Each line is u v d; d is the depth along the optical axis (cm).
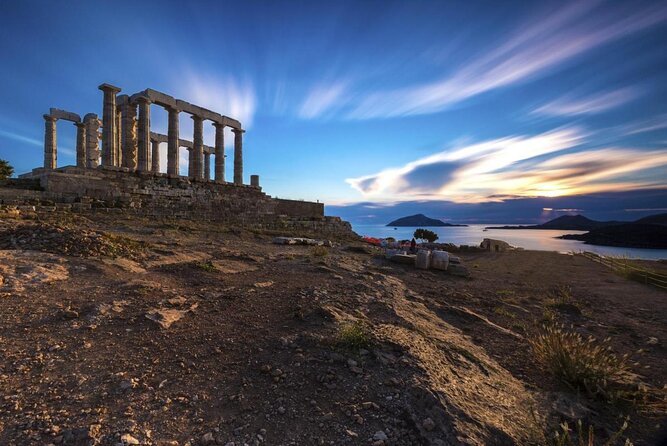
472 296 1194
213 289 914
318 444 359
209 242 1727
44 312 639
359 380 479
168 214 2719
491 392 492
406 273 1536
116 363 487
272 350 557
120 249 1182
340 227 4191
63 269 908
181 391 432
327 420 397
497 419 419
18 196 1897
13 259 912
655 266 2011
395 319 764
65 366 468
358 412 412
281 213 3775
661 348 754
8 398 387
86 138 3344
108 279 890
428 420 395
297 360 522
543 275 1780
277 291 937
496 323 898
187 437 353
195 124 3366
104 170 2462
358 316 756
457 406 420
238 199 3322
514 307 1071
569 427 430
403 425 395
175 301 768
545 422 434
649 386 554
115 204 2345
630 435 430
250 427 377
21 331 557
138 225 1930
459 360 587
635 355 709
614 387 533
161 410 391
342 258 1711
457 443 364
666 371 632
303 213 4006
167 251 1310
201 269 1118
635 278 1658
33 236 1115
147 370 474
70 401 392
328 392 452
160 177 2808
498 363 630
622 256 2341
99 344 540
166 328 621
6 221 1348
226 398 425
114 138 2762
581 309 1083
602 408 487
